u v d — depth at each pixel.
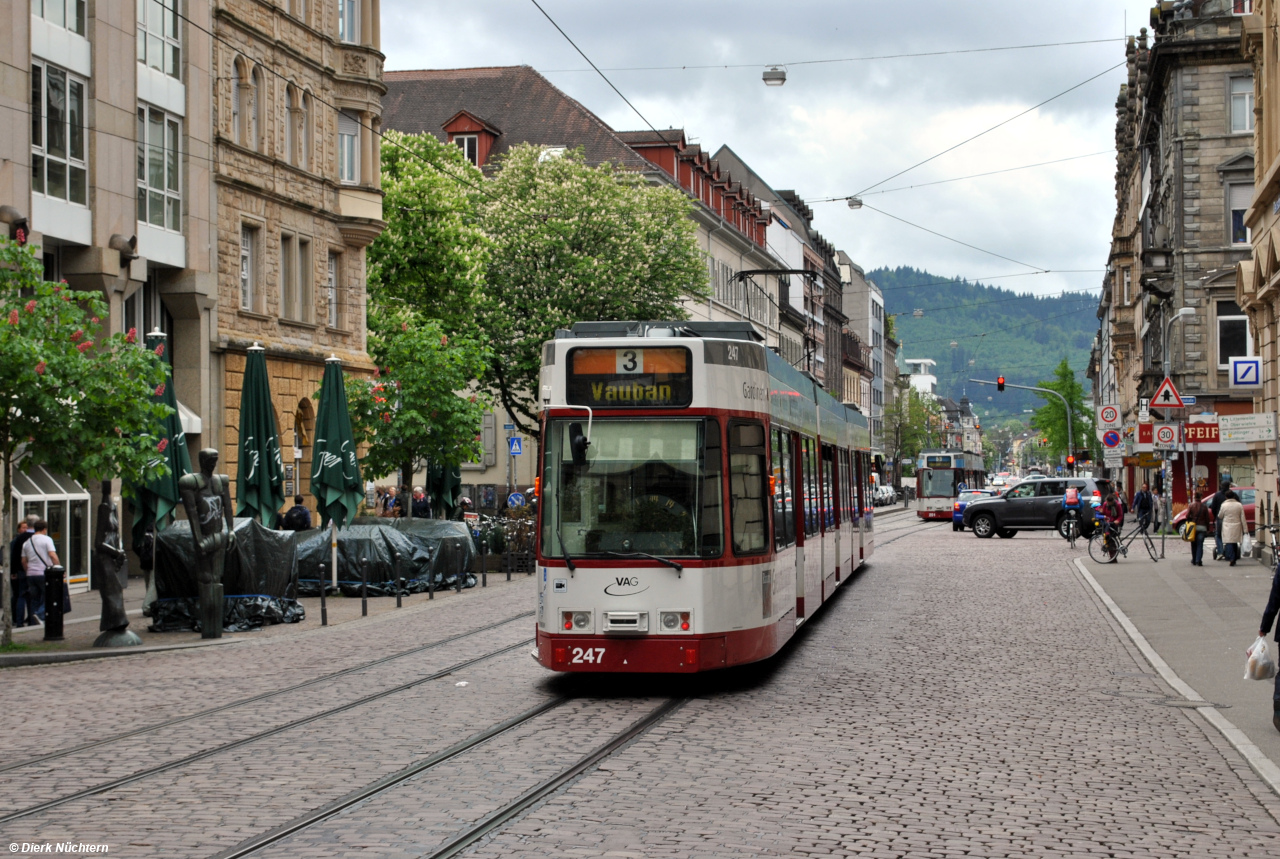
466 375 34.69
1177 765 9.85
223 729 11.30
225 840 7.52
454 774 9.32
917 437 114.19
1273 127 28.61
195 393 31.55
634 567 12.90
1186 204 46.81
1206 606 21.70
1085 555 36.53
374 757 9.94
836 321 121.38
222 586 19.11
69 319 17.94
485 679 14.29
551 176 49.09
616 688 13.59
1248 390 46.03
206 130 31.84
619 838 7.52
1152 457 43.84
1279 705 10.82
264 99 34.75
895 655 16.11
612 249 48.22
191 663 16.36
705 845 7.36
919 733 10.98
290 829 7.75
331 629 20.16
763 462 14.03
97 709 12.60
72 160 27.05
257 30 34.12
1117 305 78.19
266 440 25.59
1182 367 46.75
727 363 13.48
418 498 37.38
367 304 43.28
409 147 49.50
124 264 28.41
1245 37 29.94
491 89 69.06
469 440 33.66
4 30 24.77
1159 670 14.98
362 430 33.22
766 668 15.00
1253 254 30.36
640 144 68.62
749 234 83.75
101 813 8.23
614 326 14.13
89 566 27.44
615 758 9.88
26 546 21.03
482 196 50.06
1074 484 47.34
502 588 27.89
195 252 31.36
